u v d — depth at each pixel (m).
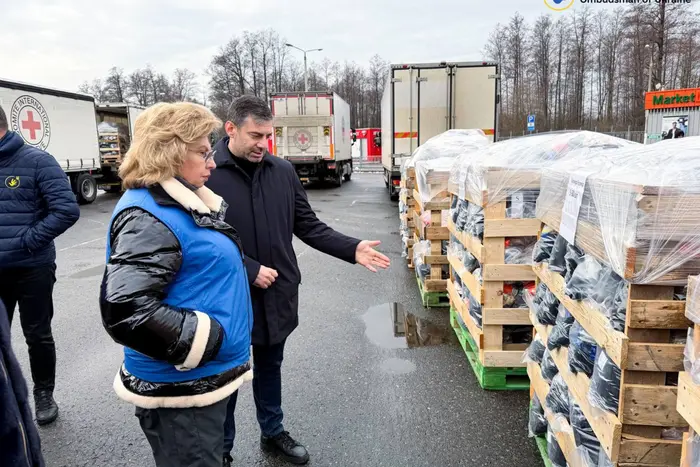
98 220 13.00
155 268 1.55
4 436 1.30
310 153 18.41
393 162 12.21
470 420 3.15
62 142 15.21
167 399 1.70
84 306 5.80
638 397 1.75
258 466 2.77
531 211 3.21
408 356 4.15
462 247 4.17
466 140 6.61
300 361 4.11
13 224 2.98
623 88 48.88
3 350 1.38
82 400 3.57
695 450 1.48
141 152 1.67
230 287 1.76
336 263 7.64
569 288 2.08
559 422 2.35
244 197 2.58
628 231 1.66
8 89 12.98
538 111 52.28
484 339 3.43
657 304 1.66
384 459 2.79
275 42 61.00
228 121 2.54
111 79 67.31
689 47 39.53
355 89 68.19
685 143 1.90
